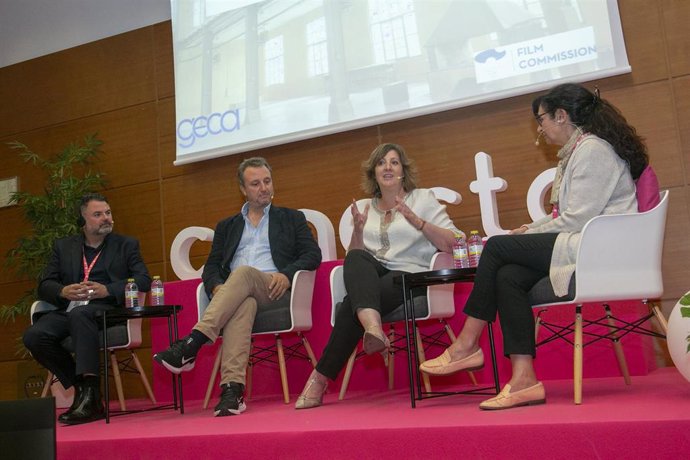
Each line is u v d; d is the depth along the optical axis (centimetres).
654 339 374
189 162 502
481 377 339
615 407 203
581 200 230
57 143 569
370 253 313
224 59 496
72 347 324
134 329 349
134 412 338
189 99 503
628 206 231
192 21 509
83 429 280
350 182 464
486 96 416
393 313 290
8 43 591
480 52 421
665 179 386
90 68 562
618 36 391
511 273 230
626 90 396
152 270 523
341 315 285
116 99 550
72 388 452
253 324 315
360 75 453
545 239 229
